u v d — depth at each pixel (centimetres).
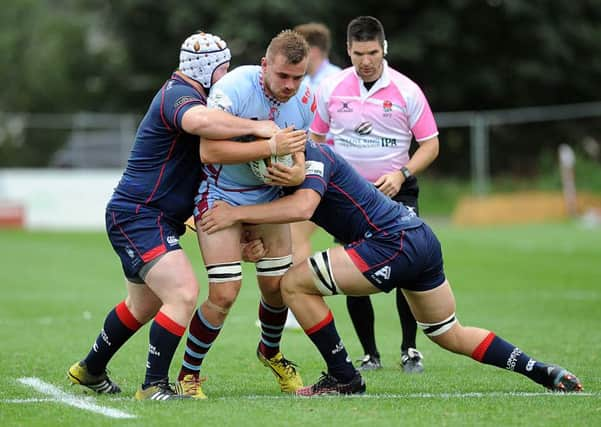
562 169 10850
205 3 12631
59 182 9894
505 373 2784
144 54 13438
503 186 11238
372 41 2920
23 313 4222
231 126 2228
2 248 7725
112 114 14112
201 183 2370
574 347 3247
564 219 10312
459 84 12838
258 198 2362
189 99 2273
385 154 3022
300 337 3519
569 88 13275
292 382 2497
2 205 9750
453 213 10631
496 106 13338
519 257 6719
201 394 2380
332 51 12262
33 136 12306
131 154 2361
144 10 13038
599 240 7950
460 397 2342
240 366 2902
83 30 14588
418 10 12581
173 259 2298
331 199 2336
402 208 2375
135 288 2394
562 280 5456
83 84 14438
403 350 2894
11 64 14512
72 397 2386
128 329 2419
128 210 2316
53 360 2988
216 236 2323
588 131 13100
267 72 2270
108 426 2016
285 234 2444
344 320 4019
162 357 2300
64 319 4034
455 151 12350
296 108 2375
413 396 2362
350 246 2336
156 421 2050
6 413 2169
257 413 2128
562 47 12694
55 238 8631
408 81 2994
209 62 2322
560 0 12612
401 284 2339
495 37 12812
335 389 2400
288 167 2258
